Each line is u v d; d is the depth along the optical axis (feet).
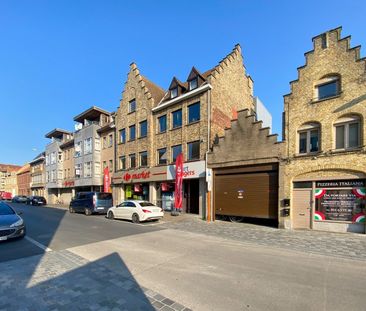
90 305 13.35
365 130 35.22
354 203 36.01
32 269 19.22
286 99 43.47
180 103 63.77
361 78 36.09
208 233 36.45
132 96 79.15
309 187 40.06
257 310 12.94
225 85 63.98
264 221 48.73
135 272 18.72
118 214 52.70
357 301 13.98
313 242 29.86
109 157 92.58
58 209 85.40
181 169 58.75
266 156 44.62
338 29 38.81
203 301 13.93
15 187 214.90
